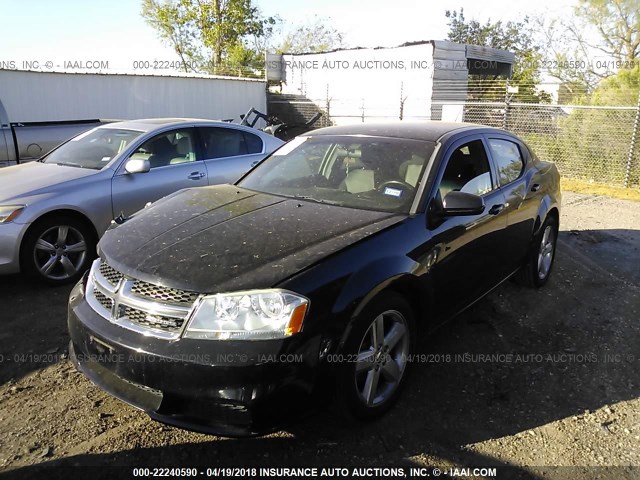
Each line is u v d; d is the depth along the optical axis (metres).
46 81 13.08
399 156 3.82
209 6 30.03
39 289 5.05
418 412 3.19
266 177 4.18
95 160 5.81
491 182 4.24
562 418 3.17
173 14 30.19
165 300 2.65
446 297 3.57
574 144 12.39
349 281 2.77
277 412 2.54
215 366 2.47
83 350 2.93
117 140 6.03
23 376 3.50
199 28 30.73
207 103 17.05
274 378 2.49
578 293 5.20
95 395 3.30
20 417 3.06
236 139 6.85
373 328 2.94
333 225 3.17
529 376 3.64
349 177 3.80
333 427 3.02
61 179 5.30
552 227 5.38
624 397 3.42
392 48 18.56
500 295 5.09
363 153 3.96
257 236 3.01
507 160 4.69
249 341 2.51
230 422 2.52
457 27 32.75
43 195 4.99
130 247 3.02
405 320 3.17
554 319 4.59
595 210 9.14
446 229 3.48
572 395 3.42
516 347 4.06
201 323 2.55
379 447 2.86
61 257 5.13
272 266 2.71
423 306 3.32
